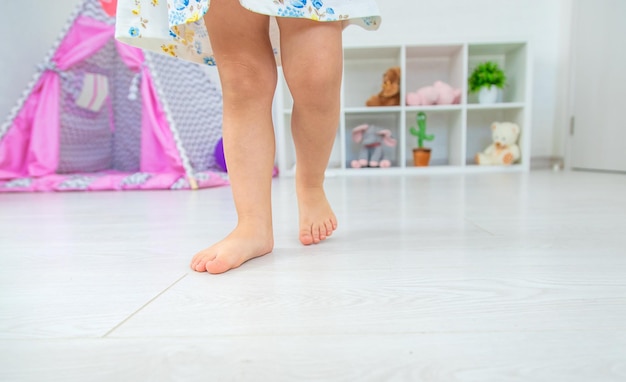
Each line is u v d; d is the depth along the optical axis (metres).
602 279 0.49
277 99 2.16
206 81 2.25
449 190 1.45
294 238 0.76
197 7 0.52
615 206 1.04
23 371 0.31
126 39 0.66
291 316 0.41
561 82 2.42
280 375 0.30
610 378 0.29
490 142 2.50
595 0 2.11
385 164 2.29
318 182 0.73
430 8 2.41
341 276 0.53
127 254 0.67
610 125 2.05
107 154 2.42
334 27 0.60
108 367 0.32
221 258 0.56
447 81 2.47
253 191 0.63
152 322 0.40
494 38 2.14
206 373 0.31
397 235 0.76
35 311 0.43
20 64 2.25
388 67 2.48
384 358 0.32
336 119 0.66
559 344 0.34
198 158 2.18
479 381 0.29
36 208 1.24
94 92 2.12
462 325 0.38
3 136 1.83
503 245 0.67
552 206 1.06
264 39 0.62
